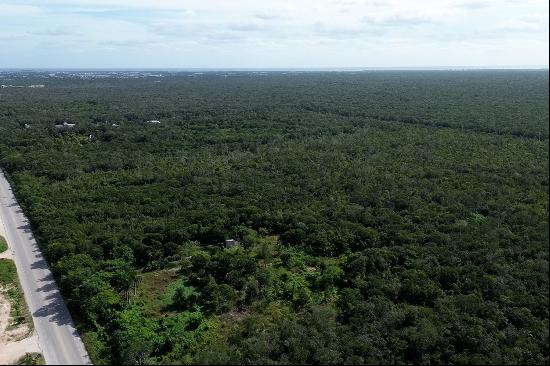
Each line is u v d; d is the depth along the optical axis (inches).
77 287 2496.3
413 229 3203.7
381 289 2504.9
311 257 2989.7
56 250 2893.7
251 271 2755.9
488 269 2632.9
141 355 2091.5
